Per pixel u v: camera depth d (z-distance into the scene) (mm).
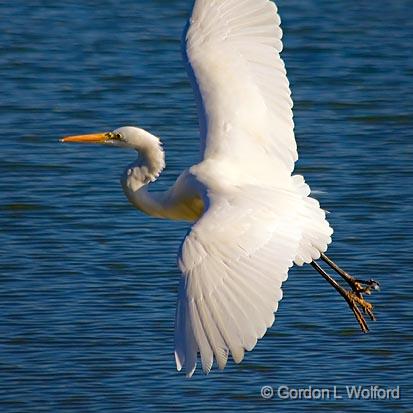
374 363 12797
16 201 17453
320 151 20094
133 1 32156
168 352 12914
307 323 13664
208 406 11883
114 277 14820
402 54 27062
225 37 9703
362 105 23016
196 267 7723
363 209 17328
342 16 30688
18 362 12766
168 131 20875
